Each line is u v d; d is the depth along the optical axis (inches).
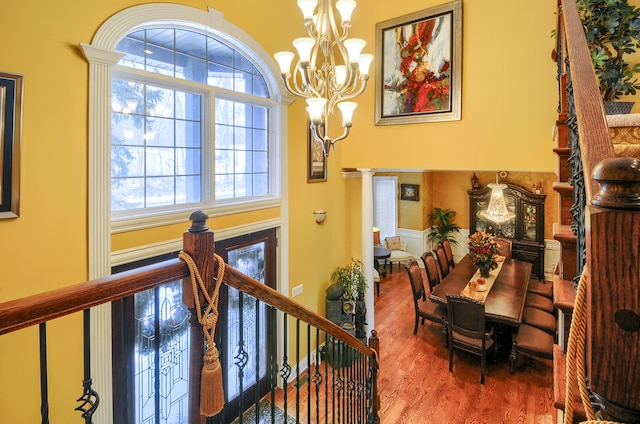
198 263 40.1
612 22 87.0
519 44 138.2
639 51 107.3
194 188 124.0
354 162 188.4
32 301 28.2
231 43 130.9
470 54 149.0
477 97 148.0
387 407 146.6
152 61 108.8
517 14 138.2
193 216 40.8
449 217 340.2
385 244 340.8
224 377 120.5
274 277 156.8
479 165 148.3
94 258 92.9
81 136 89.8
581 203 40.6
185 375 118.6
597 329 19.0
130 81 104.4
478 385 160.6
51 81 83.7
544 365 175.9
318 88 99.0
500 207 257.8
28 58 79.7
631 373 18.2
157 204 112.9
